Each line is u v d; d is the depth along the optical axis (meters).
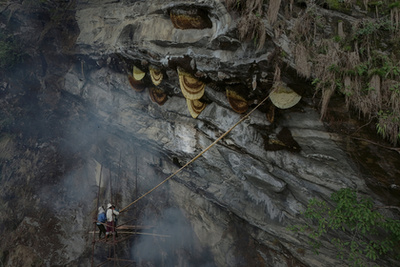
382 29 7.64
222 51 9.11
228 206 12.83
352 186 8.84
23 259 17.45
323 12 8.16
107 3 14.34
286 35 7.95
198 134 12.29
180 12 9.46
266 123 9.84
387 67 7.14
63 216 18.97
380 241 8.53
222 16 8.44
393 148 7.26
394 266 8.68
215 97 10.75
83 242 17.72
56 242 17.94
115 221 12.84
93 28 14.73
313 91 7.97
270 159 10.40
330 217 8.44
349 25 7.90
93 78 16.44
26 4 17.39
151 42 11.03
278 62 7.97
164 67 11.45
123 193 18.00
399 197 8.05
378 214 7.69
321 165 9.27
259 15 7.81
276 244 11.94
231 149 11.34
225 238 13.66
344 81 7.42
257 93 9.45
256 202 11.98
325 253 10.34
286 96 8.43
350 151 8.26
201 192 13.94
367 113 7.29
